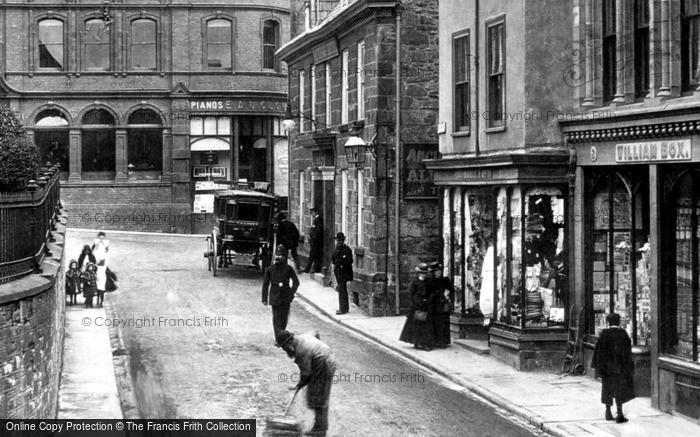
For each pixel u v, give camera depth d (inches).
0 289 434.0
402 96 1034.7
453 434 562.9
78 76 1916.8
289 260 1509.6
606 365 587.2
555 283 747.4
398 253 1032.8
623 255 708.0
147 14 1929.1
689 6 621.6
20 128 642.8
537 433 573.0
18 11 1904.5
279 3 1977.1
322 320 1024.2
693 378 596.4
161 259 1502.2
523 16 745.6
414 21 1035.9
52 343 542.3
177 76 1929.1
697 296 606.2
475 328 866.8
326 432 538.9
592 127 698.8
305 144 1330.0
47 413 507.5
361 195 1112.8
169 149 1932.8
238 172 1953.7
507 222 764.6
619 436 555.5
